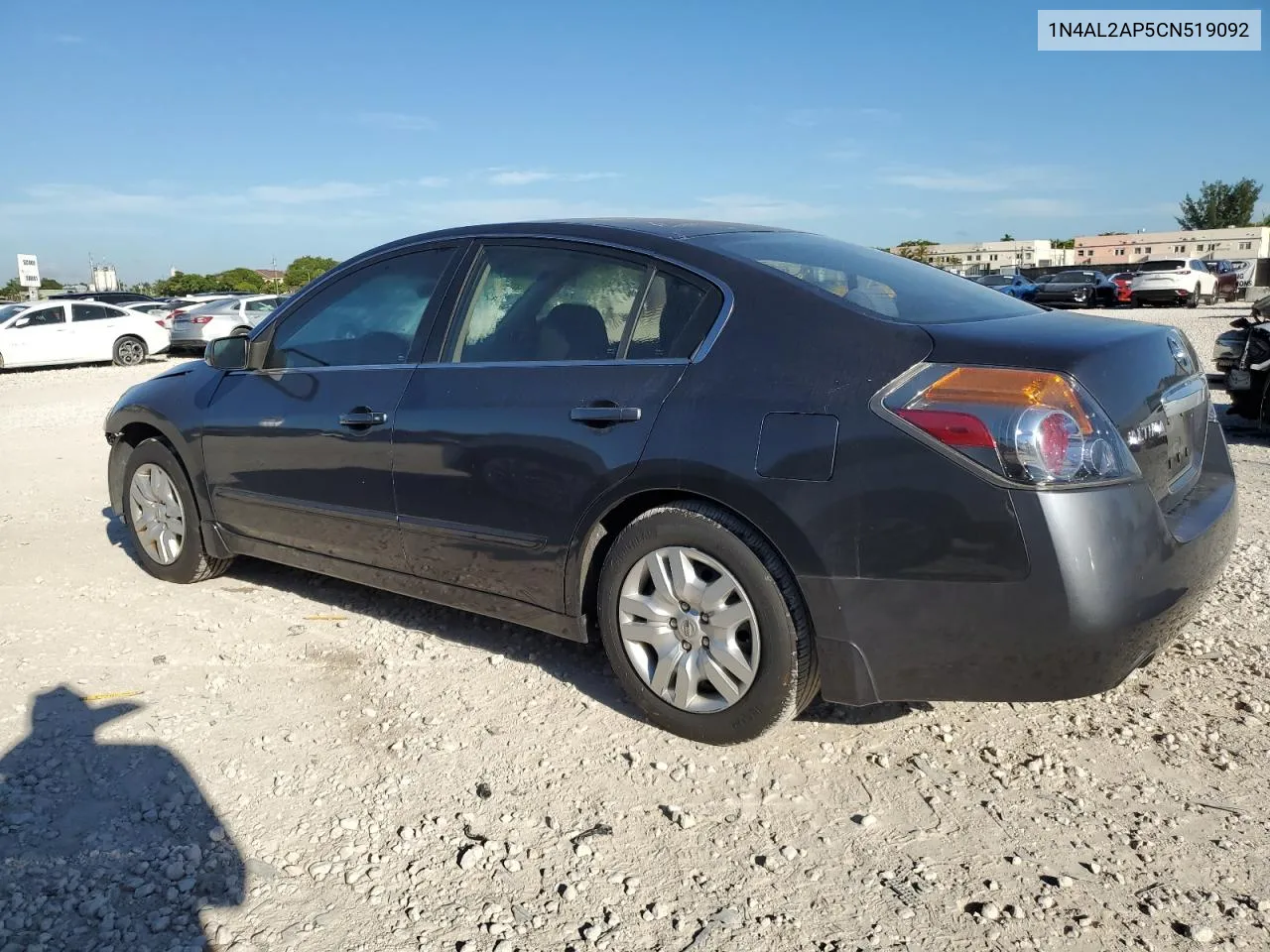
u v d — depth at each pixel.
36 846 2.71
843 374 2.84
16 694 3.65
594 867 2.61
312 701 3.58
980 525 2.60
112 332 22.50
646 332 3.30
